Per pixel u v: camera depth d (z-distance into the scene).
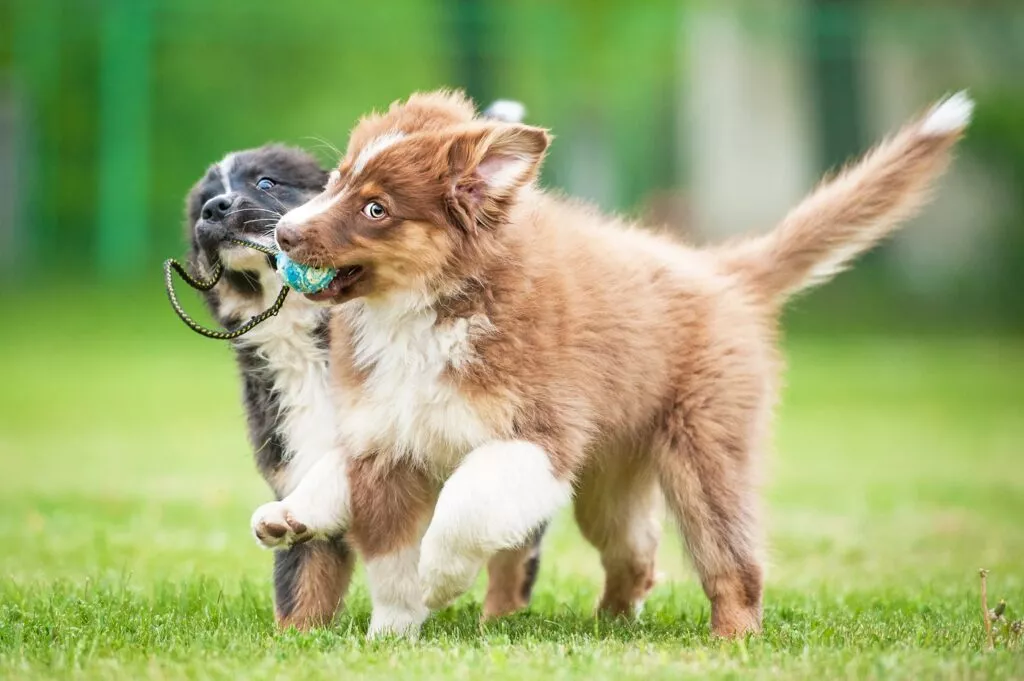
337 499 9.05
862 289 40.62
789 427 24.47
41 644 8.30
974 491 17.94
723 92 47.03
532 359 8.72
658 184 45.97
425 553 8.50
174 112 44.91
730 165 47.31
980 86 41.56
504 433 8.70
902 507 16.75
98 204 39.97
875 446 22.41
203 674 7.48
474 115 9.43
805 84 41.59
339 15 45.47
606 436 9.41
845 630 9.10
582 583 12.00
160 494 16.59
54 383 27.58
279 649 8.20
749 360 9.80
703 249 10.75
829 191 10.88
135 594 10.29
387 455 8.98
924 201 10.84
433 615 9.91
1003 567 12.92
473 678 7.36
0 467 18.67
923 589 11.16
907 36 40.03
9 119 40.41
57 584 10.45
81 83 40.94
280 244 8.59
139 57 36.59
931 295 40.50
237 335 9.58
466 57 39.91
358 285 8.74
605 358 9.10
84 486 17.16
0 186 40.00
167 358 31.48
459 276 8.70
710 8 44.75
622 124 45.09
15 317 35.19
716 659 7.98
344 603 9.83
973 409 26.56
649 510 10.59
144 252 37.19
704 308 9.80
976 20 39.84
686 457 9.60
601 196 44.53
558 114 43.50
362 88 47.22
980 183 41.19
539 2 42.28
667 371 9.58
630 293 9.41
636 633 9.27
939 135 10.70
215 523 14.62
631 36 44.66
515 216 9.02
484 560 8.57
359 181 8.67
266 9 45.00
